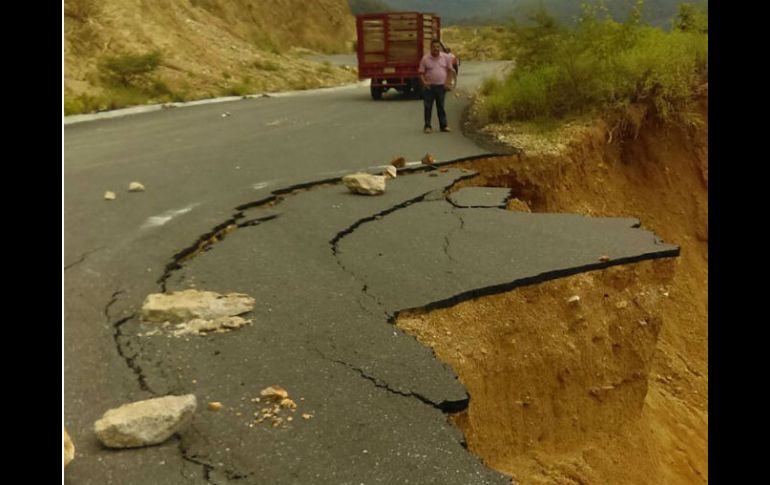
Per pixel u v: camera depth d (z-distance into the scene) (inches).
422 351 187.9
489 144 484.1
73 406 154.2
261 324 199.5
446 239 285.9
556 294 250.1
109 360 175.0
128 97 799.7
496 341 229.1
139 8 1066.1
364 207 327.6
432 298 222.7
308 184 365.1
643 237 296.4
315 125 602.9
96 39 935.0
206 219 292.7
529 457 229.9
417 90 896.9
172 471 134.0
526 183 449.7
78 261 238.2
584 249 277.3
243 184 359.9
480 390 217.9
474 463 142.0
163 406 145.9
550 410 239.9
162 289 220.5
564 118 526.0
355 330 197.9
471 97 761.0
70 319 195.5
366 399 163.5
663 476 269.1
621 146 522.0
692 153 523.8
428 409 161.2
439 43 877.2
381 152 459.8
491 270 249.3
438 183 381.7
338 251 266.2
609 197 489.7
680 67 536.4
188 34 1130.0
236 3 1999.3
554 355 241.3
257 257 255.1
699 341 431.8
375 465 139.1
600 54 560.7
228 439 144.9
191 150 466.9
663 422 322.0
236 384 167.0
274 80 1122.0
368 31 877.8
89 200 321.1
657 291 274.7
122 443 139.8
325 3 2484.0
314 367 176.7
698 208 510.6
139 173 385.4
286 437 146.6
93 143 502.0
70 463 134.8
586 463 242.1
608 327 260.1
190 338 189.0
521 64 625.3
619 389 263.6
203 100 868.0
